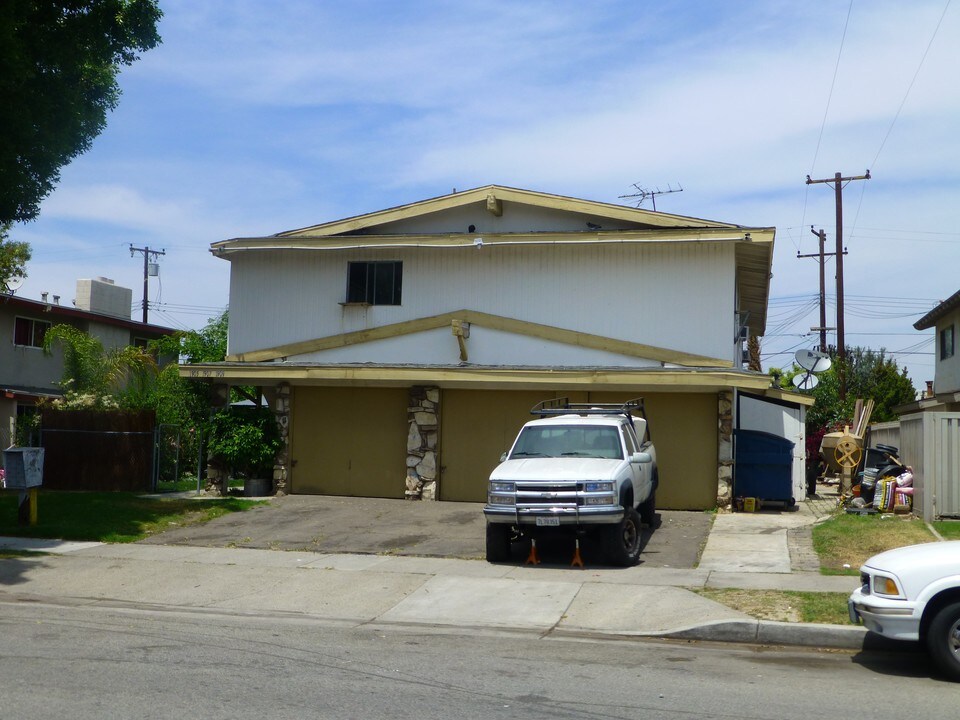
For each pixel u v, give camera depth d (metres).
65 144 18.88
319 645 9.07
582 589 11.70
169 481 23.12
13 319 30.56
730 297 19.36
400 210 21.03
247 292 21.97
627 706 6.97
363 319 21.28
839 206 35.69
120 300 38.56
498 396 19.69
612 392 19.12
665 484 18.66
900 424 17.33
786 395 19.81
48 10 18.55
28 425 24.97
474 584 12.13
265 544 15.14
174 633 9.49
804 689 7.54
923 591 7.95
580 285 20.14
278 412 20.48
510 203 21.06
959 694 7.40
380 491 20.12
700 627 9.68
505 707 6.88
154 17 19.41
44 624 9.83
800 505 20.31
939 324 31.70
